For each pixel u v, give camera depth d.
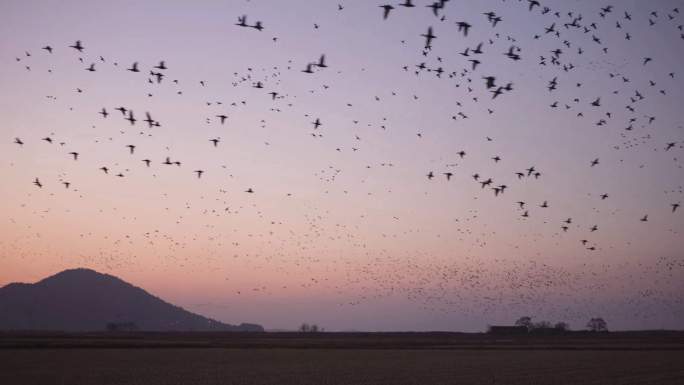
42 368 51.19
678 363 62.16
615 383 42.41
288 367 56.47
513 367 57.25
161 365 56.66
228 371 51.47
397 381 44.28
